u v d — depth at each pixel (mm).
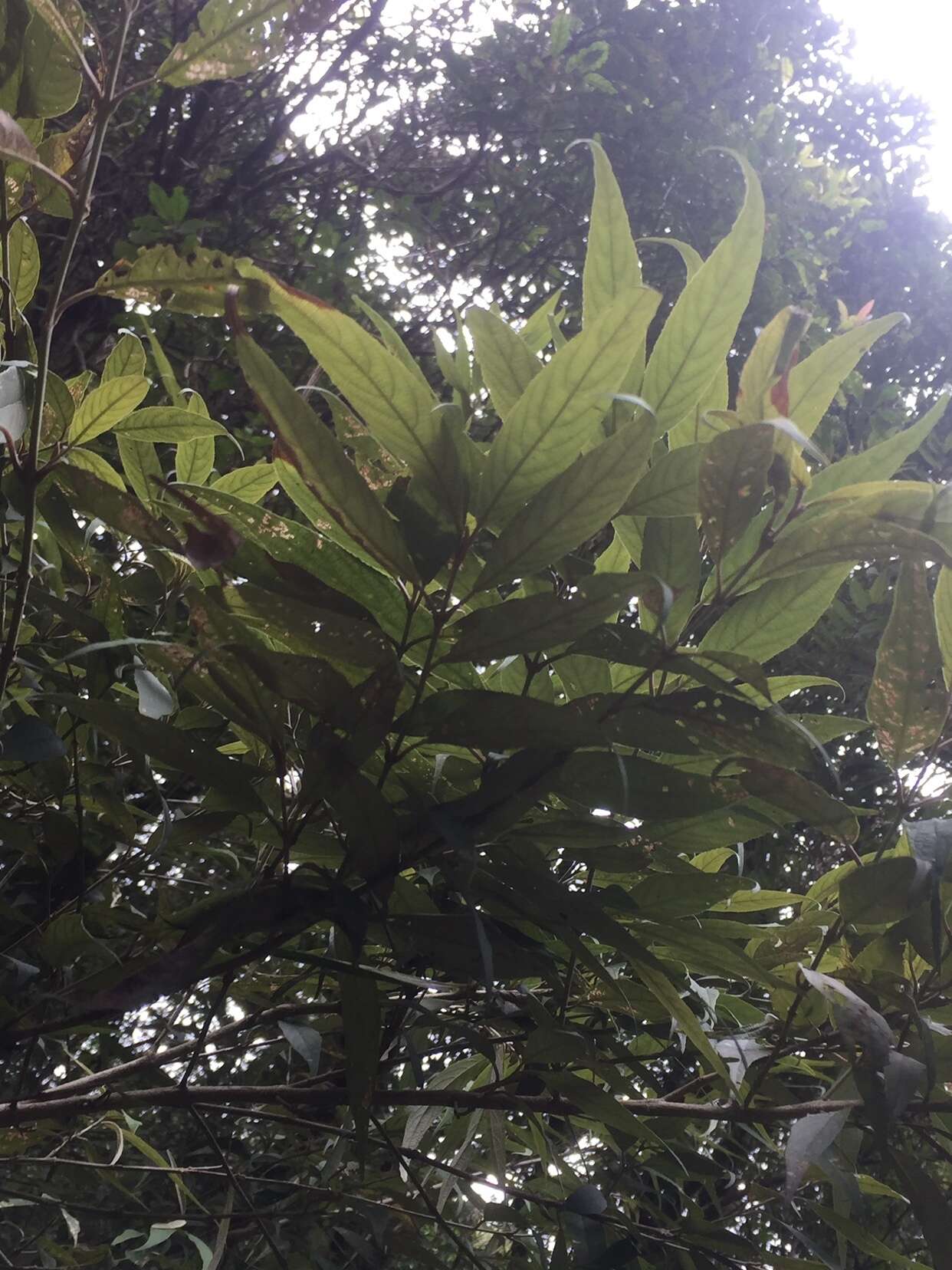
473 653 565
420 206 3777
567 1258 764
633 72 3584
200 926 594
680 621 623
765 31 3891
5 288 646
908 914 651
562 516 536
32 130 621
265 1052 1195
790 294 3170
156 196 2572
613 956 822
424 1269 1149
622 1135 812
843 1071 783
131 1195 1117
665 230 3396
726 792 623
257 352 509
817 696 2262
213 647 565
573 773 583
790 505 618
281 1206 1127
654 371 607
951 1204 669
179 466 876
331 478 536
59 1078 1136
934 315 3596
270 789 694
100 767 807
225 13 580
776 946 736
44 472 574
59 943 674
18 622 586
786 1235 1114
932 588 2162
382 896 601
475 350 624
